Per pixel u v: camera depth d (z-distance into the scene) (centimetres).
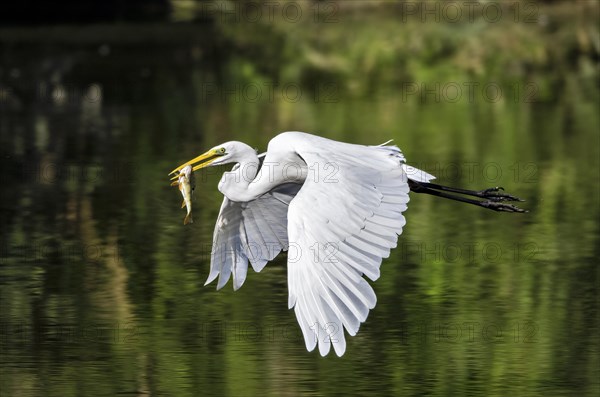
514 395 872
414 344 979
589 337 993
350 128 2016
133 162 1748
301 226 720
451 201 1516
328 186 738
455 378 902
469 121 2092
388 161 793
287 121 2081
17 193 1570
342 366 930
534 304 1087
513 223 1398
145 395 876
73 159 1778
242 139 1891
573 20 3388
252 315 1060
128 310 1078
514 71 2692
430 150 1827
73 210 1471
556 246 1285
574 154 1783
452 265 1215
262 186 851
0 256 1268
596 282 1150
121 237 1344
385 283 1155
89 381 903
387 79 2622
